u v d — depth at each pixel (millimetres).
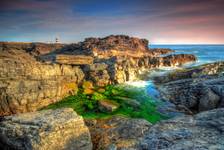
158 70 53312
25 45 80250
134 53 74375
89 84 38312
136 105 28750
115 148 9758
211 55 120938
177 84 36344
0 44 71875
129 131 13734
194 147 4859
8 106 27484
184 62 71688
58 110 15070
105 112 27000
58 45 82875
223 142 4941
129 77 43000
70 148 12367
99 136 14062
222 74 37438
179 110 27906
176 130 5957
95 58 52969
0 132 13461
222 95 27438
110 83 40156
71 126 12750
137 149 5539
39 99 30422
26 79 30062
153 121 23984
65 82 35531
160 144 5348
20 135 12438
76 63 39562
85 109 28469
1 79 27547
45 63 34719
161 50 115250
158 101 30875
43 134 11758
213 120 6250
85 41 78438
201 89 30594
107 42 76812
